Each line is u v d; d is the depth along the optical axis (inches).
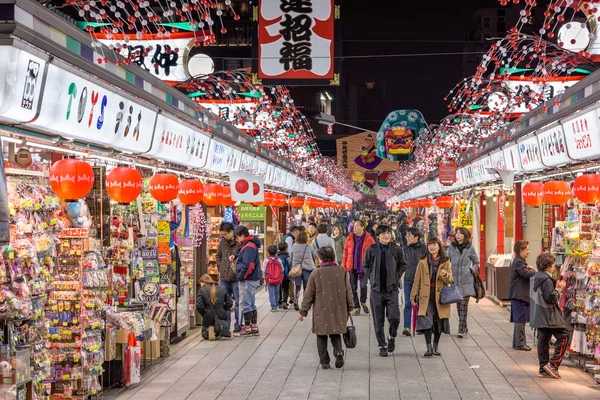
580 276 403.2
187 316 517.7
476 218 815.7
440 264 430.3
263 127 653.3
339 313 393.4
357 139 1310.3
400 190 2078.0
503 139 516.1
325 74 410.9
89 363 325.7
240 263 510.3
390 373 386.0
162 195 395.5
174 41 404.2
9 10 196.9
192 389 350.6
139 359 364.5
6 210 204.7
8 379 242.5
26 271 279.7
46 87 228.4
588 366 386.9
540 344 377.7
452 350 452.8
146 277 423.2
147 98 327.6
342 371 391.9
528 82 472.7
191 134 422.6
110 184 330.3
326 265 397.7
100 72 264.7
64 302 320.8
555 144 381.1
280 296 671.8
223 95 574.6
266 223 899.4
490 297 725.3
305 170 1132.5
